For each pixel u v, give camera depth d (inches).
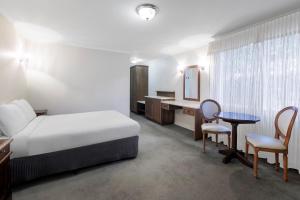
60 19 104.3
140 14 89.1
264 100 108.3
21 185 79.6
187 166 99.7
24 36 137.9
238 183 82.4
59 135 85.4
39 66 154.0
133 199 70.4
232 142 109.5
